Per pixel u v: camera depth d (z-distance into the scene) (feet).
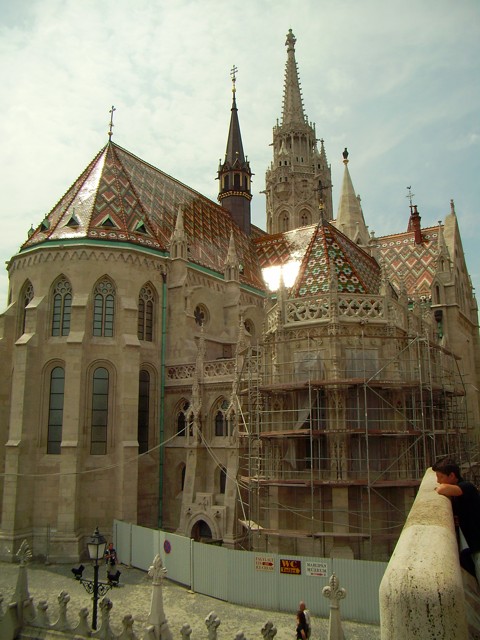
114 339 148.25
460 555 17.17
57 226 159.43
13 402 140.56
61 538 128.57
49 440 142.20
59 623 83.61
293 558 95.55
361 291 123.54
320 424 110.11
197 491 140.36
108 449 141.59
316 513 108.58
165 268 164.04
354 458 110.32
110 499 138.31
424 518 13.82
